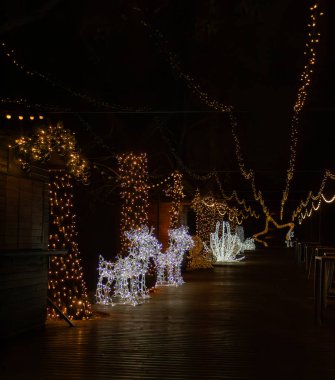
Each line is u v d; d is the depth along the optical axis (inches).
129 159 660.1
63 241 470.6
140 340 307.0
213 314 410.6
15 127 301.6
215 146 967.6
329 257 368.8
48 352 272.7
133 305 456.8
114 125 693.9
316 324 366.3
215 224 1155.9
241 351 281.7
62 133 326.6
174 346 292.2
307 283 679.1
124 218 674.2
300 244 1084.5
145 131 749.3
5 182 295.9
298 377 233.3
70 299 389.7
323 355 274.4
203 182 1047.6
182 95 760.3
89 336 316.5
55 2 326.3
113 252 669.3
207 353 276.7
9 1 319.9
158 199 803.4
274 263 1085.8
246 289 600.1
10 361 254.1
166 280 684.1
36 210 331.6
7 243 297.4
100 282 469.7
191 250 904.3
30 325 322.7
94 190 623.2
